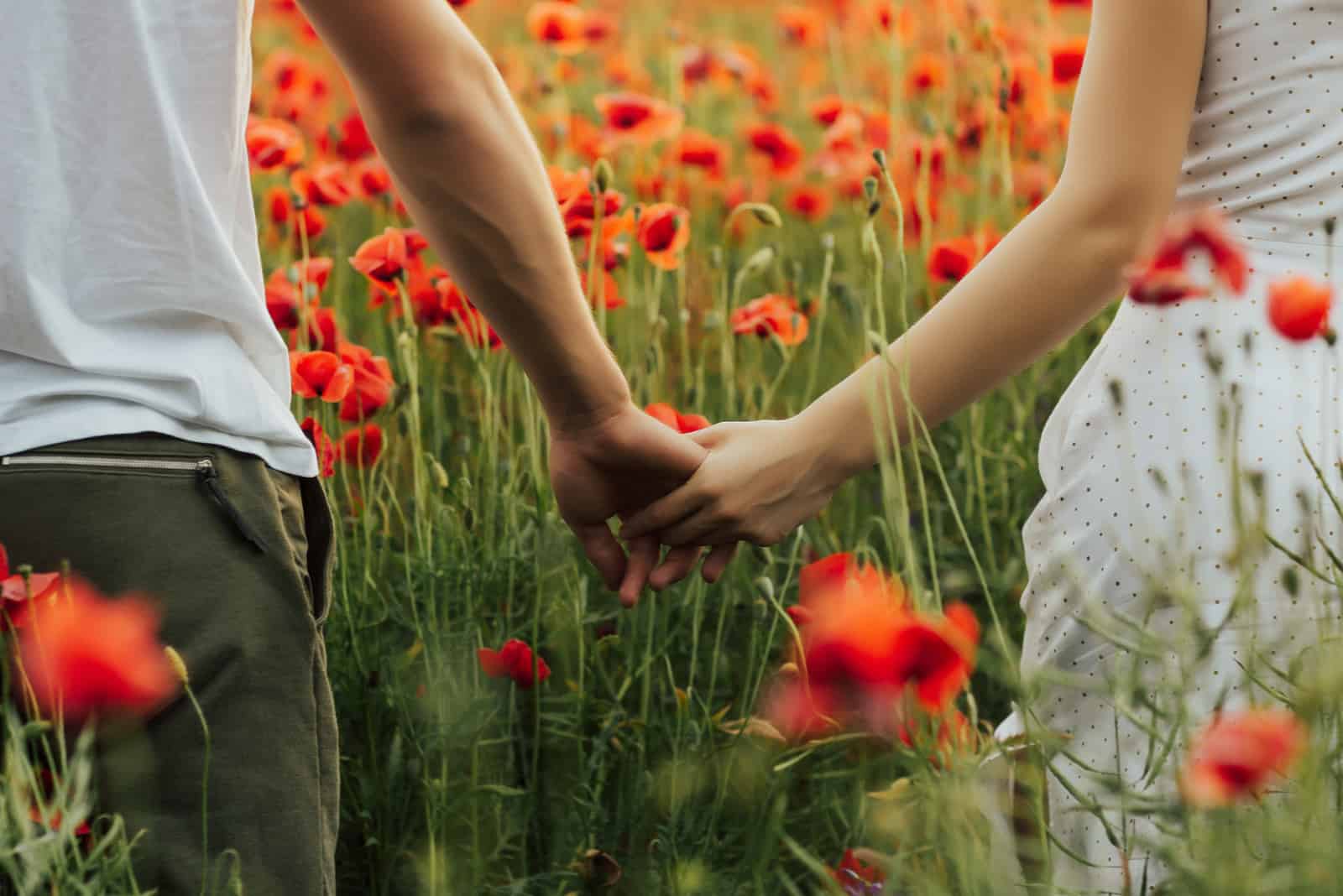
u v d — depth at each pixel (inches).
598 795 127.3
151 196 108.7
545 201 112.9
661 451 119.3
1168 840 110.3
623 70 196.7
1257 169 113.3
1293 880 103.9
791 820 126.0
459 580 131.5
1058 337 116.4
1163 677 107.3
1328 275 112.3
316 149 163.3
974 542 143.3
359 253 133.1
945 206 166.7
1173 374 113.6
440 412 143.3
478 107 110.7
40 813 105.3
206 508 109.3
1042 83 165.9
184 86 109.0
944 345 116.9
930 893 106.7
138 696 104.8
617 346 151.2
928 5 204.8
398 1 108.7
